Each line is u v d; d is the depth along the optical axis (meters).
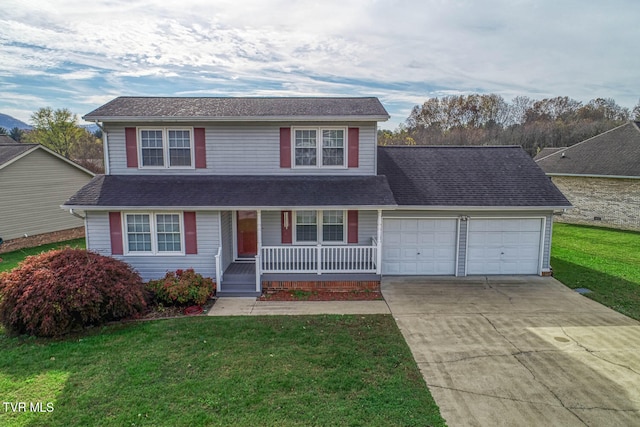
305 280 11.28
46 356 7.17
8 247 17.56
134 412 5.43
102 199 11.01
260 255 11.14
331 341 7.90
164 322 8.91
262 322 8.93
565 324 8.90
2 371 6.62
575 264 14.38
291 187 11.75
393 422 5.27
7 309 8.16
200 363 6.88
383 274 12.97
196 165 12.32
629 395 5.98
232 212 12.91
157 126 12.09
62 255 9.34
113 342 7.78
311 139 12.38
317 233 12.45
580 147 27.09
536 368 6.84
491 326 8.78
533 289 11.52
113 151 12.20
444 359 7.17
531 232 12.82
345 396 5.88
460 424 5.26
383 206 10.95
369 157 12.46
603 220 23.27
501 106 66.12
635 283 12.05
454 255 12.91
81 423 5.20
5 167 17.39
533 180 13.23
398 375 6.55
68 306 8.06
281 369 6.69
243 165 12.36
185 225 11.34
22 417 5.33
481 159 14.45
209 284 10.62
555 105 66.69
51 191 19.86
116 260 9.98
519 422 5.32
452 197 12.42
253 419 5.29
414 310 9.82
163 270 11.55
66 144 42.03
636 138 23.88
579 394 6.01
